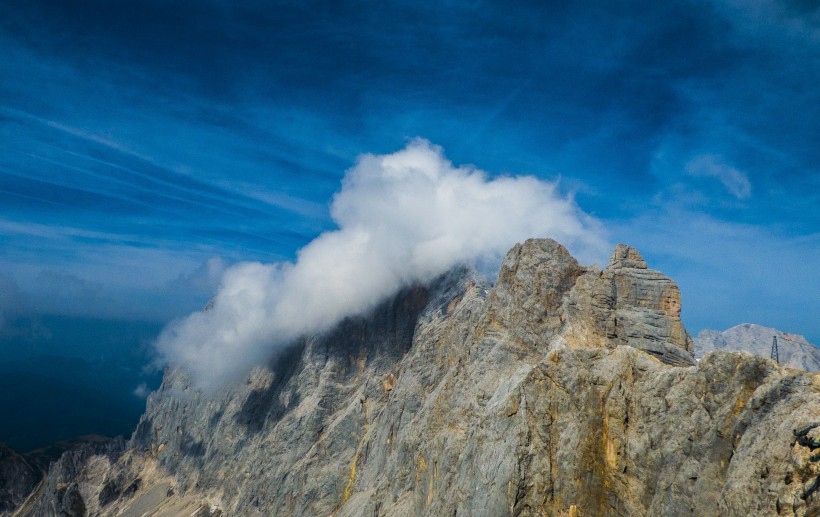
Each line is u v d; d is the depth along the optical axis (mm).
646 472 58406
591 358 69062
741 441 49625
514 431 68562
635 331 79375
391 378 149500
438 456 85500
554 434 67125
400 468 101750
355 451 140000
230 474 187000
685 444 55375
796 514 42000
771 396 49250
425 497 87188
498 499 65562
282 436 164375
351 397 162500
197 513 183875
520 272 97562
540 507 63594
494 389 86125
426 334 141500
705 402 55344
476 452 73750
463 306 126500
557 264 95500
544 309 91375
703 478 51938
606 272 86438
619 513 59188
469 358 97438
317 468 141000
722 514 48312
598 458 62719
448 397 96000
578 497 62438
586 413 65375
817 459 42812
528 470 65625
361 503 111000
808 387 47531
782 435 46188
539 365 71188
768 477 45406
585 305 84000
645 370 63844
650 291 83188
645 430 60156
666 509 53625
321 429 158625
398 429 118188
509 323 95250
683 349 77062
